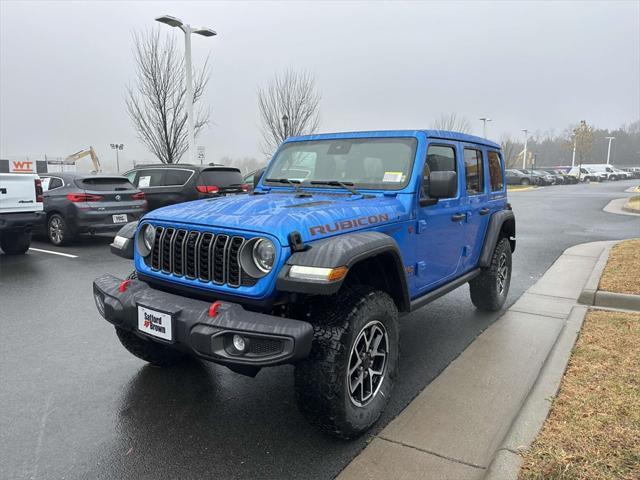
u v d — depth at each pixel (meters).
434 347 4.58
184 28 17.16
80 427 3.17
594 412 3.03
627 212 18.14
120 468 2.75
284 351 2.51
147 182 11.73
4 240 9.02
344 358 2.75
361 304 2.89
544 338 4.75
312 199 3.53
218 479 2.65
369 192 3.79
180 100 20.62
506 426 3.14
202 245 2.95
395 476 2.64
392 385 3.28
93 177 10.21
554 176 48.53
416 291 3.85
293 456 2.86
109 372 4.01
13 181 8.27
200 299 3.04
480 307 5.60
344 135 4.24
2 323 5.24
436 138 4.07
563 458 2.57
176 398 3.57
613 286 5.93
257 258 2.73
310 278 2.54
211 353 2.61
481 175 5.06
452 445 2.93
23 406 3.44
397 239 3.53
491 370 4.00
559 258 8.82
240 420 3.27
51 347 4.56
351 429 2.89
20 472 2.70
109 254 9.40
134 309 3.02
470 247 4.86
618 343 4.19
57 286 6.82
